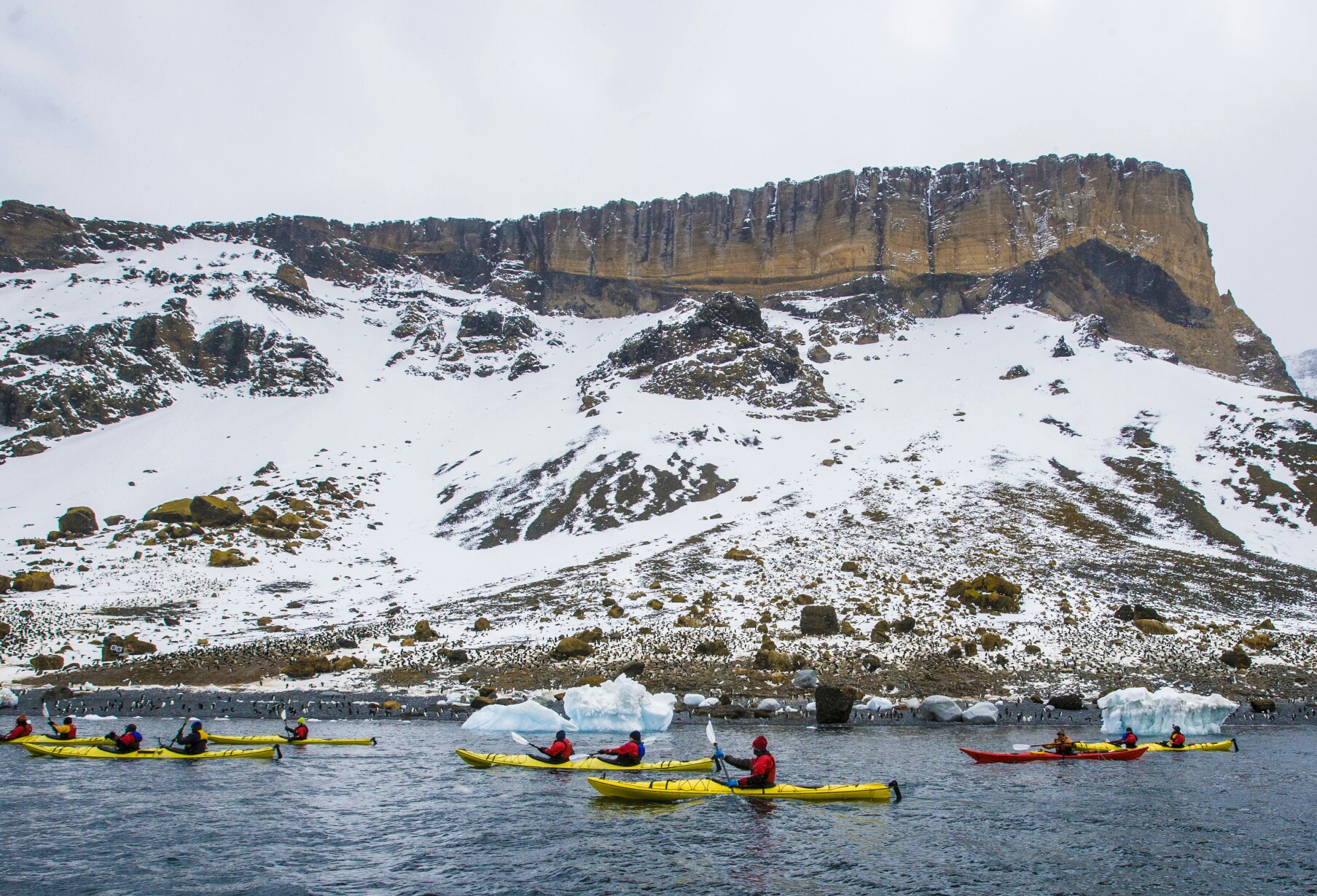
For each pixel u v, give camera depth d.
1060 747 39.72
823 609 72.00
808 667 63.91
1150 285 199.75
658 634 71.06
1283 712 56.38
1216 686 61.25
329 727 49.00
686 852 24.28
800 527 101.56
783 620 74.31
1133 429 129.00
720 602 79.12
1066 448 125.50
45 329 170.25
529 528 112.81
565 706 47.62
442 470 139.62
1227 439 121.19
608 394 154.62
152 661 68.50
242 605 86.75
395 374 186.50
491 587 92.31
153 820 27.38
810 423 143.75
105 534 107.19
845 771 35.91
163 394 163.00
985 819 28.14
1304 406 125.38
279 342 181.75
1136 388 142.12
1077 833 26.59
